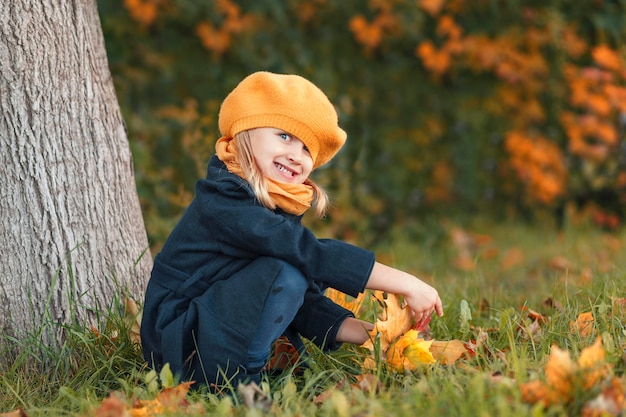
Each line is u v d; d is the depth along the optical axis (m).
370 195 6.46
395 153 6.54
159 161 5.46
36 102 2.84
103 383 2.66
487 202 6.93
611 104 6.18
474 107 6.52
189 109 5.33
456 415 2.04
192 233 2.56
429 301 2.54
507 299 3.59
